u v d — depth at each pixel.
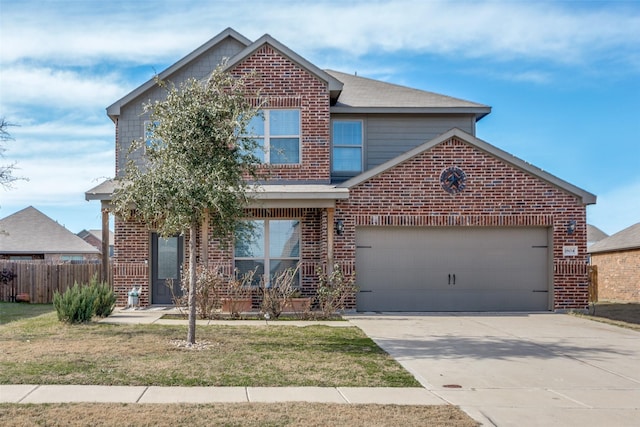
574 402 7.45
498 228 16.69
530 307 16.64
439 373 8.84
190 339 10.63
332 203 15.72
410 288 16.48
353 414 6.66
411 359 9.81
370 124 18.98
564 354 10.47
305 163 16.91
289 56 16.95
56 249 37.66
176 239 17.61
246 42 19.48
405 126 19.09
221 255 16.73
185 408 6.76
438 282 16.55
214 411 6.66
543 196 16.50
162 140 10.73
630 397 7.71
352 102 18.97
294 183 16.81
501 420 6.67
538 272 16.70
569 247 16.50
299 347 10.62
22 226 39.03
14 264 21.59
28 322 13.73
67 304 13.35
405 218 16.25
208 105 10.52
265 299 15.03
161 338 11.25
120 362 9.00
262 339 11.43
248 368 8.80
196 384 7.86
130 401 7.03
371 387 7.94
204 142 10.41
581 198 16.53
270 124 16.98
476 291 16.59
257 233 17.00
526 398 7.59
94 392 7.38
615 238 27.47
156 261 17.56
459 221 16.33
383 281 16.45
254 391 7.59
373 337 11.95
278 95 16.95
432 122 19.17
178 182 9.98
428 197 16.31
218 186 10.08
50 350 9.87
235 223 11.43
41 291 21.36
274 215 16.95
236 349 10.27
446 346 11.06
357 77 22.48
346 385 8.00
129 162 10.94
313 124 16.97
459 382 8.33
